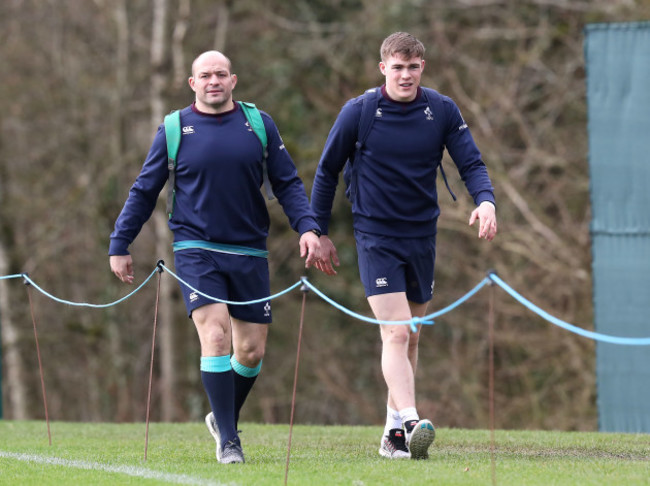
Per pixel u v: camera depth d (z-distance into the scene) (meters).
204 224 20.39
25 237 75.81
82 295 75.62
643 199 34.84
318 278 74.62
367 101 21.36
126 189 71.88
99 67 73.50
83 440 26.44
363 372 75.56
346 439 26.14
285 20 73.75
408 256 21.42
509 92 63.06
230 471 18.75
